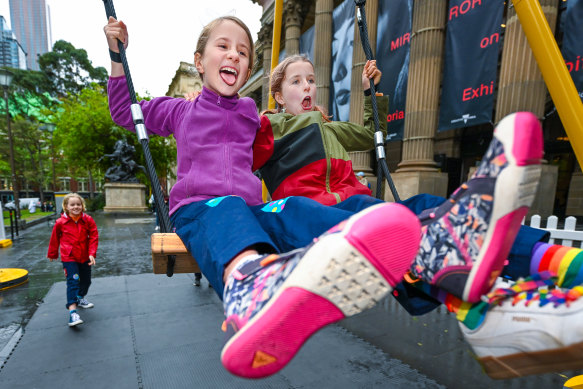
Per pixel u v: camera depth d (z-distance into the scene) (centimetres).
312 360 252
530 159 53
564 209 1112
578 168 1076
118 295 418
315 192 151
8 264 614
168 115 146
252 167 163
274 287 61
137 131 137
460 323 72
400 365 244
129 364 248
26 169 4162
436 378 228
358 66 1048
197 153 130
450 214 67
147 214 1864
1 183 5159
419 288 82
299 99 190
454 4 791
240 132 140
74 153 2402
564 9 727
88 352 267
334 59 1192
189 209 116
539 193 736
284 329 55
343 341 282
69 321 323
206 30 136
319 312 55
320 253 53
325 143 167
